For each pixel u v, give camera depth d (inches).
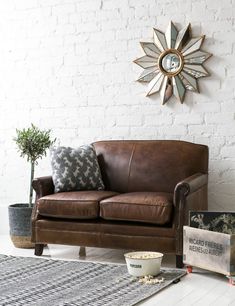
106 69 245.1
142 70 239.6
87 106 248.5
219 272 187.5
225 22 228.4
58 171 222.7
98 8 245.1
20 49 257.3
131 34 241.0
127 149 231.5
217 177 231.5
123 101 243.1
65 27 250.2
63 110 252.1
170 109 236.7
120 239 205.8
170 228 200.2
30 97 256.8
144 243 203.0
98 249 228.7
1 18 259.6
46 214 213.9
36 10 254.2
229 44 228.1
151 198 202.5
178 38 233.5
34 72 255.6
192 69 232.1
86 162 225.3
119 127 244.1
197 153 223.3
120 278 188.9
